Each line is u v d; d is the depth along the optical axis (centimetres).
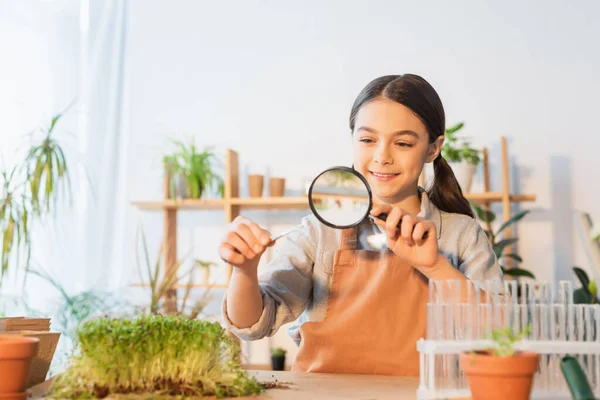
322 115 404
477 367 85
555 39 386
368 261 151
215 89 414
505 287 104
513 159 384
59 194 403
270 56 411
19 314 384
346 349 147
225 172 400
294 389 117
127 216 415
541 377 102
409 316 146
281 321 147
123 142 419
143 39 421
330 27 407
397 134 140
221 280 402
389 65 400
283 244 162
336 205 115
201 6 418
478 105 389
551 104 384
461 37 393
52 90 411
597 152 379
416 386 121
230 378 109
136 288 406
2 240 375
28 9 411
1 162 392
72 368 104
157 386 104
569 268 376
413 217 122
